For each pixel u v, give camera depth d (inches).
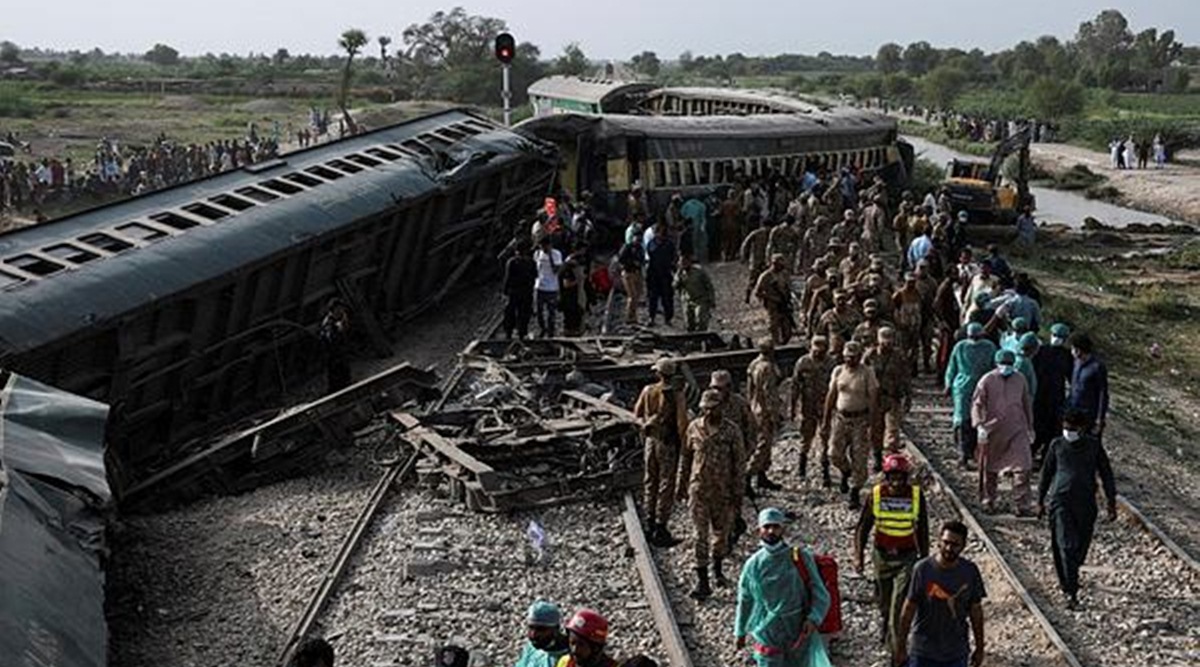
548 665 278.8
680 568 473.7
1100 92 5231.3
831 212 1123.9
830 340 642.2
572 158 1175.0
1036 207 2164.1
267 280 696.4
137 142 2481.5
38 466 411.8
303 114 3390.7
